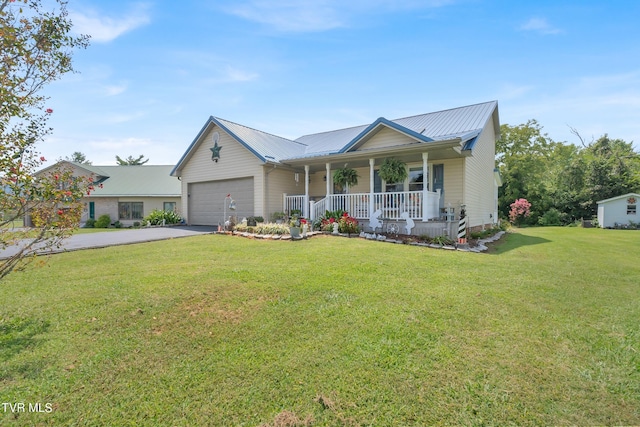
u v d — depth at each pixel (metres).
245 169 14.05
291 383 2.51
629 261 7.85
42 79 4.00
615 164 25.73
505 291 4.77
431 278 5.37
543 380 2.59
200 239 9.80
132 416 2.16
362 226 11.11
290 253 7.29
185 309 3.91
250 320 3.63
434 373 2.65
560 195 26.98
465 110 14.25
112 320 3.59
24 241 8.47
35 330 3.34
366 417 2.16
